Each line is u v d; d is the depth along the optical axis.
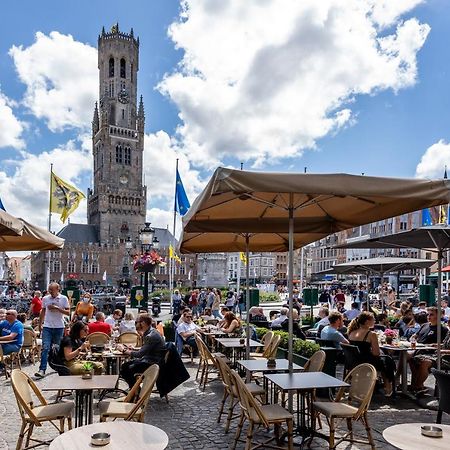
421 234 8.27
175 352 9.20
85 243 109.44
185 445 6.77
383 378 9.57
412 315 14.25
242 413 6.49
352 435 6.54
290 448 6.04
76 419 6.69
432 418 8.11
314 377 6.72
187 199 27.34
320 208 8.08
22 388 5.97
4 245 9.21
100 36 119.06
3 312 13.82
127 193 115.19
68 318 18.23
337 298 29.31
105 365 10.71
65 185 25.62
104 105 115.88
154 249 26.12
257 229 8.52
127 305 34.06
